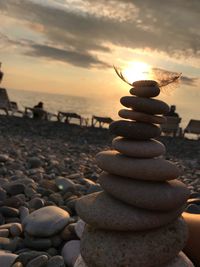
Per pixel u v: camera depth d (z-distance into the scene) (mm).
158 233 292
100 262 286
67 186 612
